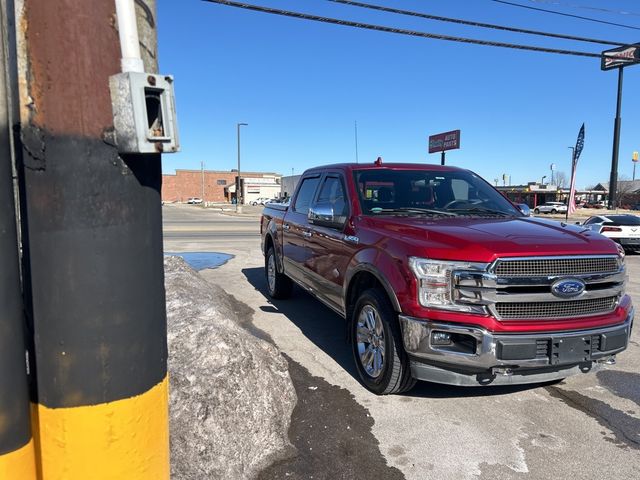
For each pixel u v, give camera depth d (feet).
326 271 16.83
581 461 10.36
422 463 10.19
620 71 128.67
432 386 13.98
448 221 14.06
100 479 4.70
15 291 4.35
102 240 4.48
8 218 4.26
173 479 8.66
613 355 12.30
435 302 11.39
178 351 10.63
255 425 10.05
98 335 4.54
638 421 12.12
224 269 34.91
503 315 11.32
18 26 4.28
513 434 11.41
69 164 4.35
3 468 4.34
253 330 19.31
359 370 14.02
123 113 4.35
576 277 11.57
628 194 281.74
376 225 14.21
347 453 10.49
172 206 262.06
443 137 126.52
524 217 15.90
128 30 4.35
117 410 4.68
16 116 4.50
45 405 4.61
